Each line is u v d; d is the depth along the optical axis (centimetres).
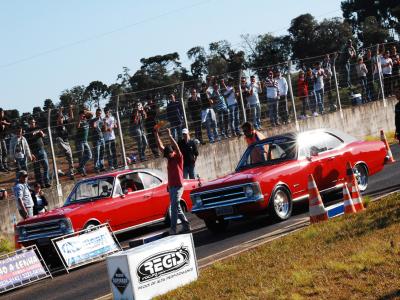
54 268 1395
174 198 1402
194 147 1878
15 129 1947
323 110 2864
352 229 1034
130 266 830
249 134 1545
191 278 908
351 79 3131
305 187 1408
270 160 1433
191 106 2386
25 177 1681
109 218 1507
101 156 2147
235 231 1371
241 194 1333
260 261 957
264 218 1480
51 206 1948
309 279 806
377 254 859
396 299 696
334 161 1470
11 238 1833
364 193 1503
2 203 1827
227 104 2502
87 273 1247
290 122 2697
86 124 2102
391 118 3244
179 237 907
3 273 1222
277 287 796
